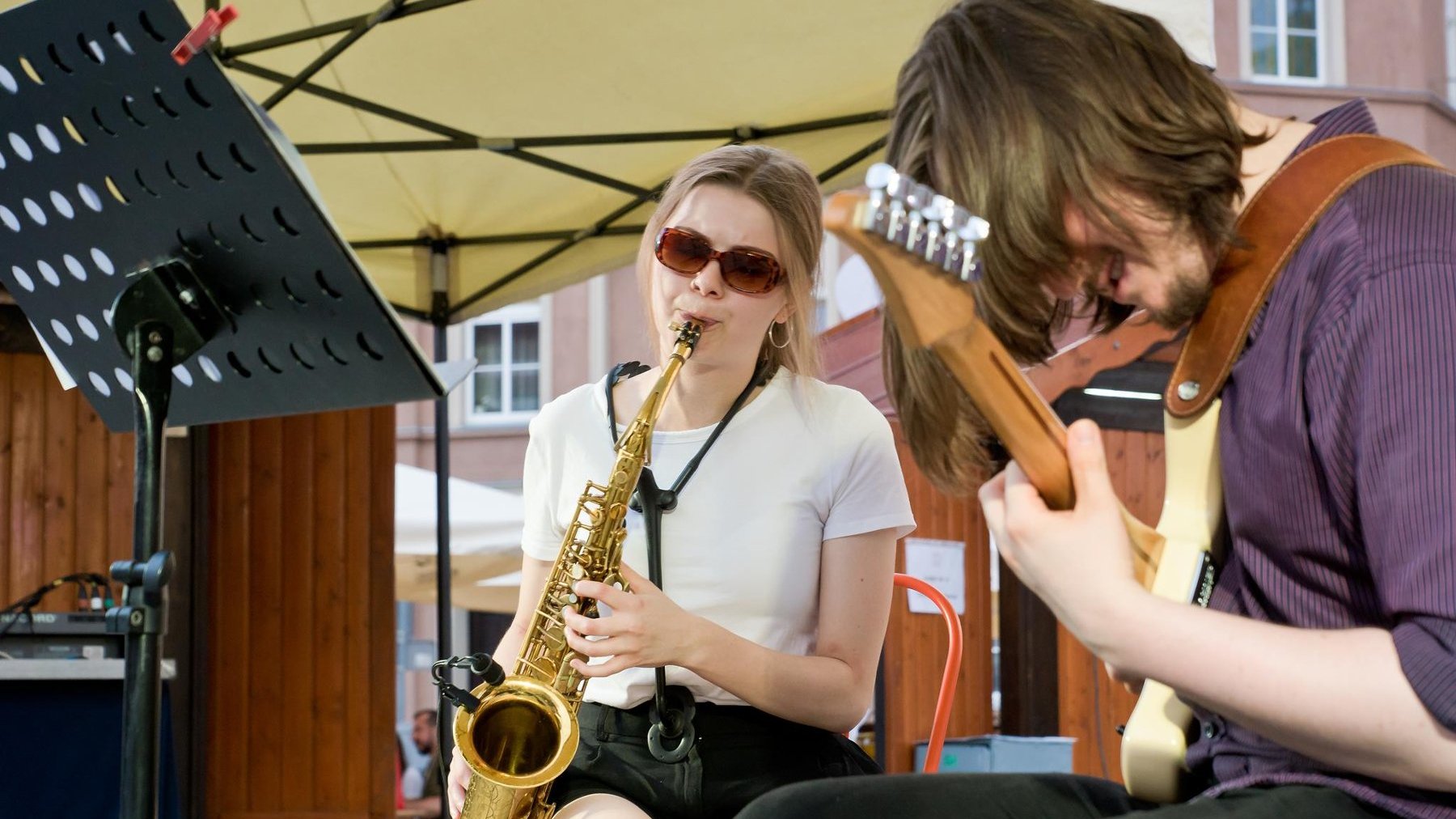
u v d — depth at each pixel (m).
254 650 5.55
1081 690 8.52
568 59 4.22
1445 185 1.15
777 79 4.31
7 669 2.95
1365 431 1.07
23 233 1.95
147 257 1.89
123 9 1.65
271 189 1.73
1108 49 1.21
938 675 8.06
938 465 1.36
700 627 1.96
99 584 3.49
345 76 4.33
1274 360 1.19
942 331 1.09
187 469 5.38
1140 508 8.36
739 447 2.20
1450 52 17.34
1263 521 1.20
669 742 2.02
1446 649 0.97
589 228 5.22
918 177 1.27
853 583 2.19
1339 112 1.26
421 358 1.84
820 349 2.33
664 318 2.20
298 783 5.55
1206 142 1.19
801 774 2.05
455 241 5.39
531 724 1.92
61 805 3.02
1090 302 1.39
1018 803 1.30
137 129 1.75
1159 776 1.33
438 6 3.70
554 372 17.84
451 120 4.58
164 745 3.19
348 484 5.73
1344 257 1.14
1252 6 16.80
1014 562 1.14
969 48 1.24
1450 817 1.07
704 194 2.21
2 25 1.72
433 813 9.31
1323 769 1.17
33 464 5.13
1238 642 1.04
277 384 1.96
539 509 2.31
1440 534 1.00
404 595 11.20
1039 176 1.18
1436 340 1.06
